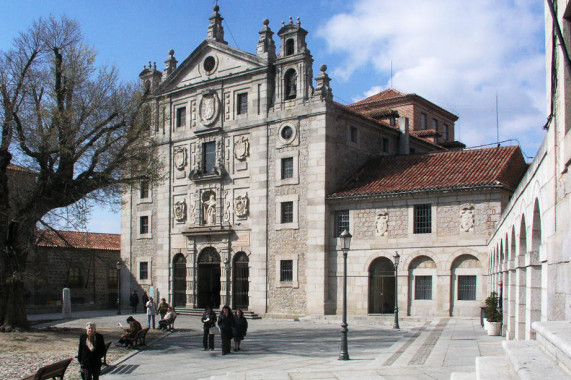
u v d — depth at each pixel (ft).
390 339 93.35
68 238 120.16
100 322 137.49
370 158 155.84
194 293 161.58
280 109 149.89
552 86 34.65
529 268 49.98
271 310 146.30
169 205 171.01
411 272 129.29
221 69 162.50
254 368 68.23
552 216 36.96
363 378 49.11
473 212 122.93
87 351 51.37
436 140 195.83
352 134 151.23
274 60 155.02
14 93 98.73
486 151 139.54
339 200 138.72
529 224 51.55
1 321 99.14
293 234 144.36
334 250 139.44
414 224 129.80
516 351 25.98
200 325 130.21
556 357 22.56
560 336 21.44
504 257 82.64
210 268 163.32
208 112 163.32
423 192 127.34
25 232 99.96
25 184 106.52
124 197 183.21
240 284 153.79
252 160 153.69
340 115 146.30
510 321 69.67
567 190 31.86
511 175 132.05
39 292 182.19
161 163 114.01
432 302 126.11
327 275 139.13
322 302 137.69
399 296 129.80
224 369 68.44
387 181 138.51
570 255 30.76
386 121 176.45
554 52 33.88
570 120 31.68
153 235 175.11
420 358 66.23
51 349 83.30
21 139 98.22
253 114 154.61
